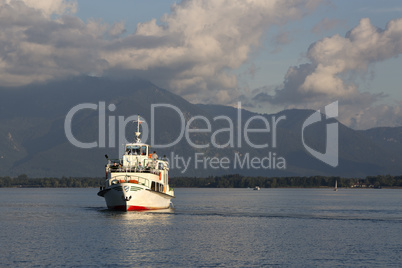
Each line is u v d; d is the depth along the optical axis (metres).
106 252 70.50
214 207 169.62
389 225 108.75
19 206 169.75
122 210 112.44
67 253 69.56
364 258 69.62
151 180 113.81
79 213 129.38
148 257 67.75
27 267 61.44
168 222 103.94
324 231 96.75
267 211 150.50
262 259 68.25
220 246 77.19
